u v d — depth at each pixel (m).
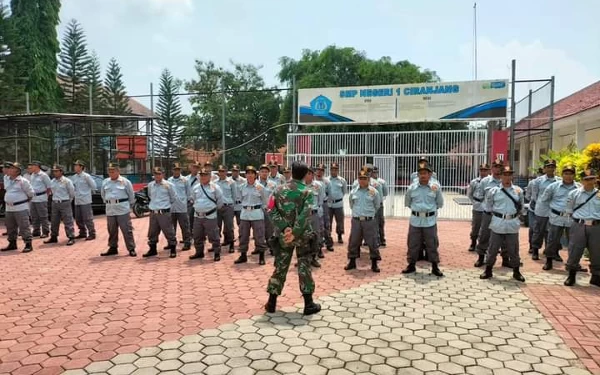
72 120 16.62
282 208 5.01
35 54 30.92
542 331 4.56
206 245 9.63
